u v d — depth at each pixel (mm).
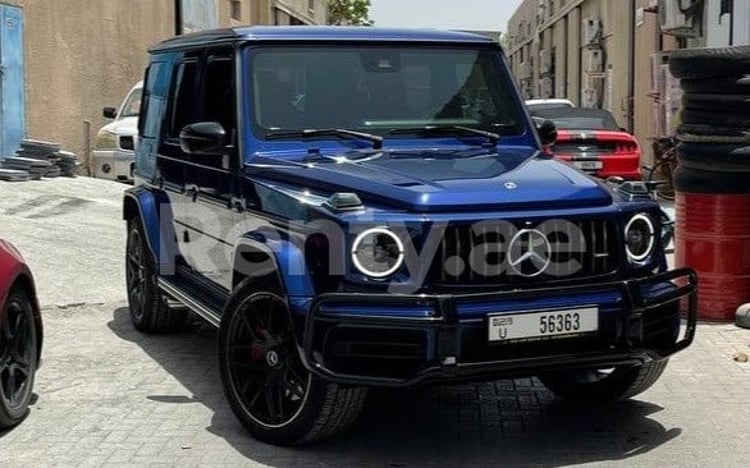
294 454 5164
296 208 5059
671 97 17781
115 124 17938
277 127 5875
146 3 23516
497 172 5266
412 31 6559
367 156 5715
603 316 4852
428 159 5629
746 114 7660
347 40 6238
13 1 17016
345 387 4832
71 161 17328
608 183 5570
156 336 7777
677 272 5230
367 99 6113
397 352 4594
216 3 29438
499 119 6371
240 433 5492
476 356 4637
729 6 15844
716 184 7949
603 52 31875
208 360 7047
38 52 18016
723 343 7438
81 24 19859
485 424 5688
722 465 5020
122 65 22062
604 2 31516
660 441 5371
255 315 5305
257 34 6109
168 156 7219
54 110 18734
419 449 5266
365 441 5379
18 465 5055
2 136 16688
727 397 6156
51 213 13203
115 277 9844
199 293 6562
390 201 4801
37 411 5926
